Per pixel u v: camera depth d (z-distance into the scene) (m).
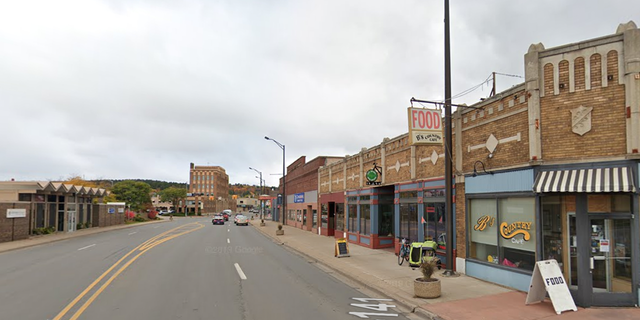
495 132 11.59
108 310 8.64
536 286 9.01
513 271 10.64
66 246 24.19
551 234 9.67
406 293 10.34
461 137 13.34
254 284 11.83
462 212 13.05
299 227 44.34
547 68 9.89
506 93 11.09
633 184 8.18
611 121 8.89
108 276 13.00
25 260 17.34
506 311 8.52
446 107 12.54
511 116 10.92
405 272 13.66
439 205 14.79
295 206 47.69
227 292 10.63
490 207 11.88
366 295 10.58
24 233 28.83
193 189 146.62
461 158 13.26
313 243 25.58
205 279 12.56
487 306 8.92
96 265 15.59
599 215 8.88
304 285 11.85
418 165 16.36
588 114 9.17
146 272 13.87
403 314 8.69
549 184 9.15
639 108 8.52
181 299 9.76
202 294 10.35
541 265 8.85
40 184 32.41
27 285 11.47
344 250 18.03
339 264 15.63
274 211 70.81
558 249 9.49
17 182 31.80
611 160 8.80
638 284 8.58
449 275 12.52
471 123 12.79
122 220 58.75
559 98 9.64
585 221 8.93
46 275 13.22
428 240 15.49
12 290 10.77
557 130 9.61
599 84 9.11
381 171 20.23
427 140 12.11
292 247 23.30
